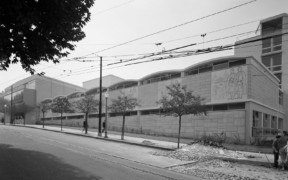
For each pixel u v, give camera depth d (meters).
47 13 8.09
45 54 9.92
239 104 25.23
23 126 47.53
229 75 26.12
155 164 13.14
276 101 35.09
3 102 69.94
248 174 11.54
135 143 22.34
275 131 32.53
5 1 7.24
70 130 36.72
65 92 70.38
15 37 8.78
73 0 8.22
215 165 13.49
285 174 11.85
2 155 12.86
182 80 30.83
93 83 68.81
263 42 44.41
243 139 24.00
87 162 12.09
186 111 19.34
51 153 14.32
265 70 29.75
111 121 41.31
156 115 33.19
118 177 9.38
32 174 9.19
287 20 42.34
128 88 39.06
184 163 13.77
